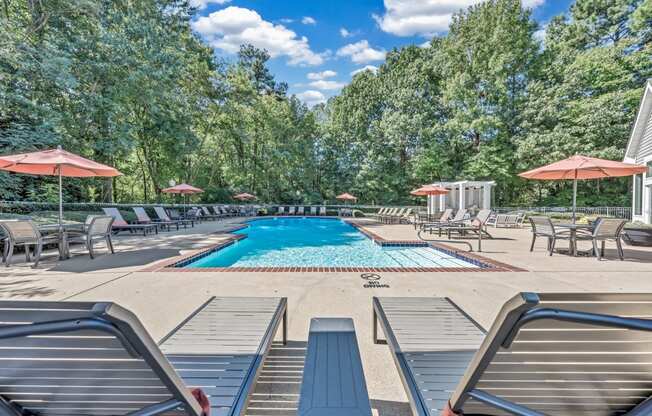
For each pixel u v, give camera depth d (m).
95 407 1.27
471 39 21.75
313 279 4.57
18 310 1.01
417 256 8.07
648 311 1.03
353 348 1.47
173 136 17.25
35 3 11.34
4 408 1.22
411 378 1.65
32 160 5.84
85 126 12.52
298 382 2.01
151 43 14.54
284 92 31.66
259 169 24.56
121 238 9.54
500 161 20.42
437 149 22.91
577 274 4.90
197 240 9.02
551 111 19.09
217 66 21.55
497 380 1.26
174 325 2.95
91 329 0.90
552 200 22.94
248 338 2.12
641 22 16.75
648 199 10.38
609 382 1.20
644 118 10.55
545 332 1.13
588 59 18.12
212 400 1.47
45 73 9.97
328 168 27.27
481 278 4.64
